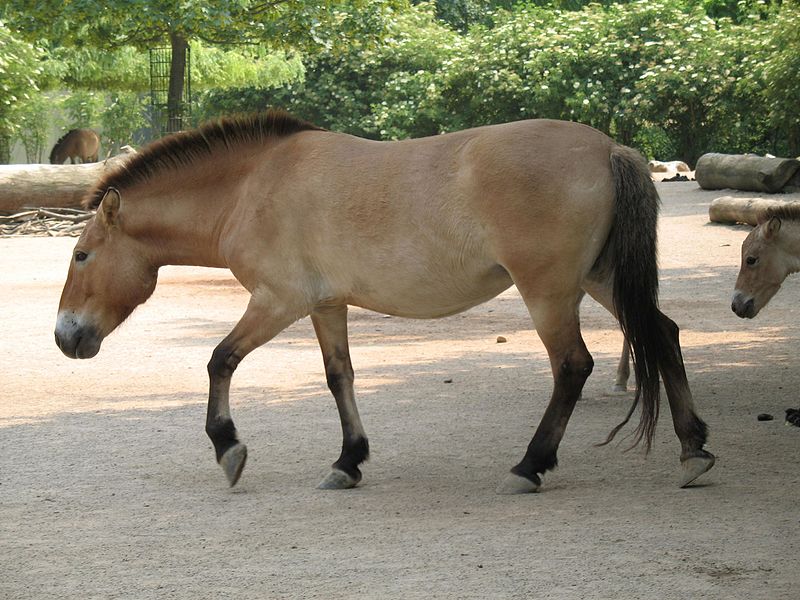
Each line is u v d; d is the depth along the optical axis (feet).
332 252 20.04
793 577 14.34
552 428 19.27
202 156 21.57
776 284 29.63
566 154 18.66
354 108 141.18
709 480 19.83
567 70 127.65
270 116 21.38
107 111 152.76
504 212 18.65
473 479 20.56
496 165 18.74
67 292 22.06
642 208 18.61
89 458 23.08
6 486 20.92
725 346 35.01
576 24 132.26
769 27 111.24
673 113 126.52
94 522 18.34
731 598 13.66
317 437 24.59
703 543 15.83
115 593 14.75
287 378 32.14
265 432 25.21
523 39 134.00
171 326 42.22
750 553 15.34
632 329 18.62
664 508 17.90
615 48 127.03
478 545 16.17
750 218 66.44
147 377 32.81
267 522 18.03
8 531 17.93
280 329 20.57
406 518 17.98
